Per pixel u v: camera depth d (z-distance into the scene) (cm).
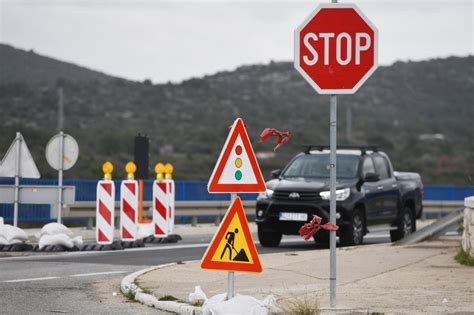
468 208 2780
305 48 1825
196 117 15238
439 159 13538
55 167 3575
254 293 2133
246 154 1816
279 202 3597
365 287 2206
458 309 1834
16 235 3400
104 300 2138
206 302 1831
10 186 3534
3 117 13700
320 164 3772
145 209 4816
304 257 2988
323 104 17500
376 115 17088
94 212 4675
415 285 2231
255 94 17788
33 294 2223
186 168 10381
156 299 2042
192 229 4891
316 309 1795
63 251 3391
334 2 1820
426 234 3653
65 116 14250
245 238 1806
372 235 4697
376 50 1812
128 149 11469
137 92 16388
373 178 3719
